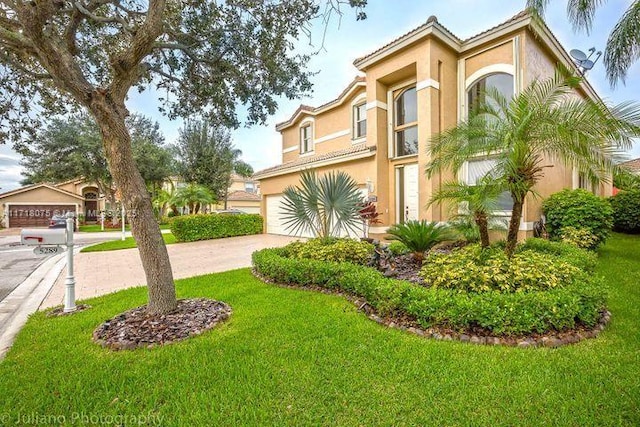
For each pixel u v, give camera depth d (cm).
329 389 275
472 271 464
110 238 1888
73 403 262
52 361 330
